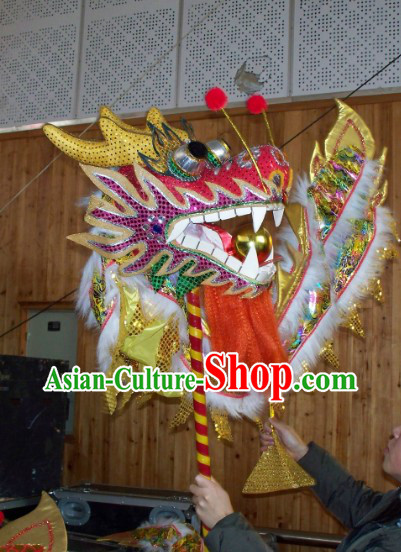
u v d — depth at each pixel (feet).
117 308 7.39
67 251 16.79
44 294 16.89
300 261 8.14
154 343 7.36
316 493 7.62
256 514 14.23
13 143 17.53
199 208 6.81
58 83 16.87
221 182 6.84
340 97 14.20
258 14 15.01
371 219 8.65
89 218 6.99
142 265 7.06
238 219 12.86
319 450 7.72
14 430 8.61
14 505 8.55
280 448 7.54
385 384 13.56
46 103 16.96
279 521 14.06
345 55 14.26
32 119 17.10
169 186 6.83
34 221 17.21
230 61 15.17
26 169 17.37
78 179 16.88
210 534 5.66
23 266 17.20
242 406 7.68
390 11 14.06
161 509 8.80
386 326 13.65
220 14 15.37
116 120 7.11
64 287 16.70
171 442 15.25
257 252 7.24
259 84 7.54
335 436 13.82
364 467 13.53
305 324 7.97
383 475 13.38
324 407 13.97
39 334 16.98
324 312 8.02
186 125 7.27
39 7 17.28
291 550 13.85
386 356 13.60
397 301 13.60
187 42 15.61
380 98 13.92
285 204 7.08
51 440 9.23
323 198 8.68
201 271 7.04
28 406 8.86
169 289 7.32
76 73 16.67
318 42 14.48
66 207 16.92
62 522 7.20
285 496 14.10
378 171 8.85
